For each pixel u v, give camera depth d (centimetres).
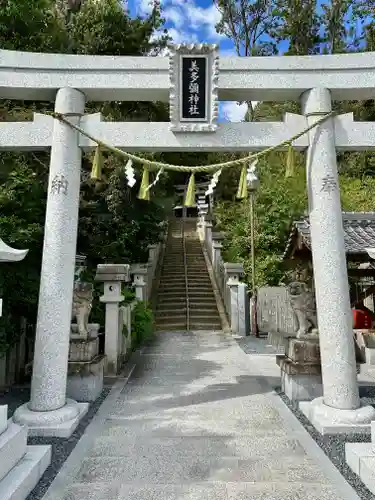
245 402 552
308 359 554
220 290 1494
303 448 399
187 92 516
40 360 468
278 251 1548
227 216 2055
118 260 1256
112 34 1301
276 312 1156
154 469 356
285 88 521
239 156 1942
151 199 1550
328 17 1903
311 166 510
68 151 509
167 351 933
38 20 974
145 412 514
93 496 311
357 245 779
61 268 488
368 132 517
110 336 726
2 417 319
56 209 496
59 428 430
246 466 362
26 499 306
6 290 590
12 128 517
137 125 524
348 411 448
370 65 514
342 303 474
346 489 319
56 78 517
